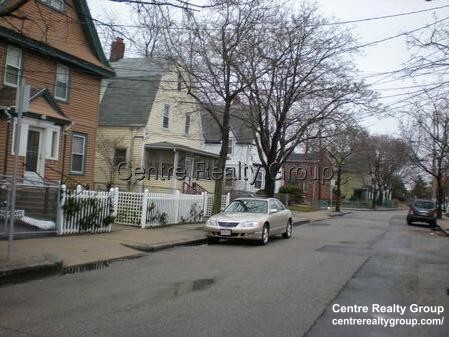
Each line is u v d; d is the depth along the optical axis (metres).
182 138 34.84
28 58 20.16
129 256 12.36
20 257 10.21
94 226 15.20
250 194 36.69
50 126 20.03
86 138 23.61
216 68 20.48
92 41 23.38
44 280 9.13
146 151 31.39
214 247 15.02
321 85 24.08
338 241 18.25
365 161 73.44
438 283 10.42
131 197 18.16
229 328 6.52
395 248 16.75
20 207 13.92
